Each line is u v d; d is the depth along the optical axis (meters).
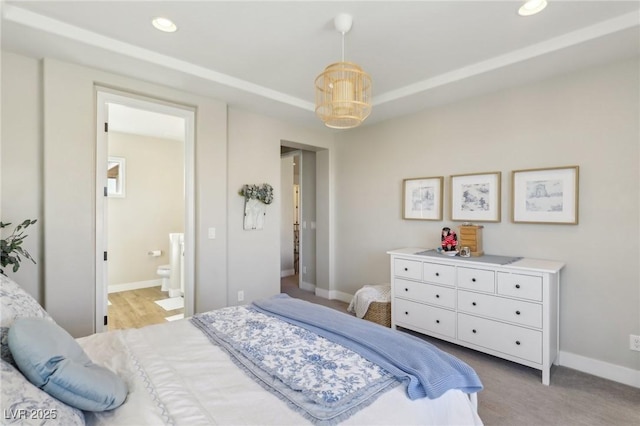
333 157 4.65
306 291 5.12
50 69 2.38
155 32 2.18
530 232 2.80
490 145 3.04
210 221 3.24
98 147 2.64
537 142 2.75
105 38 2.24
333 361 1.36
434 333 2.90
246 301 3.68
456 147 3.29
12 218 2.32
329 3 1.87
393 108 3.50
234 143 3.56
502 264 2.48
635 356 2.30
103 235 2.67
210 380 1.23
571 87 2.57
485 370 2.51
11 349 0.92
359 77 1.96
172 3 1.87
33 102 2.40
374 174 4.09
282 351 1.46
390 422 1.05
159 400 1.09
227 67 2.71
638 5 1.86
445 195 3.39
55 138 2.39
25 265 2.36
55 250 2.39
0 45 2.20
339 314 1.94
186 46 2.37
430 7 1.90
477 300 2.62
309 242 5.18
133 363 1.35
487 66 2.56
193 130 3.18
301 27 2.12
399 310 3.16
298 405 1.07
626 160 2.34
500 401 2.10
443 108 3.39
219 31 2.17
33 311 1.20
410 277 3.07
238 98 3.23
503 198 2.96
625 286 2.34
